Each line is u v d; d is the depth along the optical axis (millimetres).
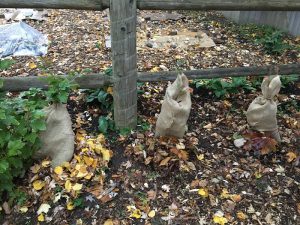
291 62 4480
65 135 2641
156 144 2852
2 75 3807
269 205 2555
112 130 3027
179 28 5344
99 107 3281
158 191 2605
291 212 2518
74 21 5355
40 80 2824
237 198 2584
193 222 2426
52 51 4383
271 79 2826
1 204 2477
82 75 2883
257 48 4820
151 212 2469
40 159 2721
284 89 3793
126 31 2568
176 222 2420
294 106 3551
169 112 2701
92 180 2623
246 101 3539
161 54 4422
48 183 2572
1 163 2273
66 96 2508
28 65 4027
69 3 2537
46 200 2502
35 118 2461
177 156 2764
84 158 2705
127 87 2816
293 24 5266
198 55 4477
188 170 2738
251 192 2641
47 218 2426
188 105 2730
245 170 2795
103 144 2891
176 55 4418
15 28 4559
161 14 5816
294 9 2934
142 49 4520
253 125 3021
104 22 5367
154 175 2697
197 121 3248
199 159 2852
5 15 5414
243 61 4418
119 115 2951
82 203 2492
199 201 2555
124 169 2734
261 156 2910
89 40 4734
